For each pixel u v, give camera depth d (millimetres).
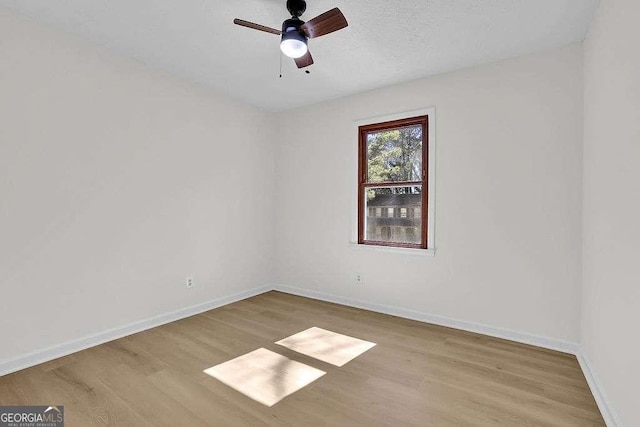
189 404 1917
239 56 2930
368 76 3281
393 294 3516
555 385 2117
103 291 2793
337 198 3955
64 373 2264
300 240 4312
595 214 2135
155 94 3162
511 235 2828
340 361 2457
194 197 3537
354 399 1970
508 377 2217
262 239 4391
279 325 3207
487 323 2955
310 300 4082
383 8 2182
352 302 3826
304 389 2078
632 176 1526
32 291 2389
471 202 3020
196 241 3564
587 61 2387
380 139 3660
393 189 3574
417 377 2221
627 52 1588
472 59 2883
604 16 1957
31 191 2381
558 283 2627
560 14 2209
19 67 2316
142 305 3078
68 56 2562
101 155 2770
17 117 2311
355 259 3805
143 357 2514
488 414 1822
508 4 2121
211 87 3646
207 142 3664
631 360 1517
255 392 2045
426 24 2363
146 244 3105
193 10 2260
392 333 2996
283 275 4496
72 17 2354
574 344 2561
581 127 2527
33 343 2391
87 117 2678
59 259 2529
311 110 4180
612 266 1783
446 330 3066
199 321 3314
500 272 2883
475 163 2996
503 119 2857
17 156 2312
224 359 2486
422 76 3262
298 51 2135
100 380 2176
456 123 3098
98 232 2760
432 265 3246
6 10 2260
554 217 2641
